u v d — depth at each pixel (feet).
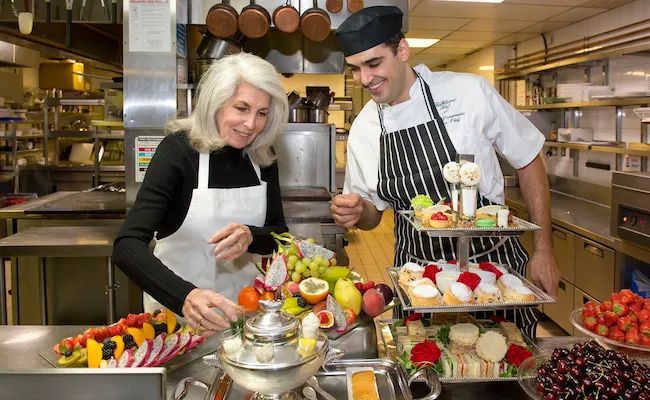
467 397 4.31
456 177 4.95
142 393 2.88
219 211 5.90
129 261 4.87
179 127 5.87
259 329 3.59
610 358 4.00
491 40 21.80
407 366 4.39
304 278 5.00
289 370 3.42
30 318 10.41
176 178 5.64
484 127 6.20
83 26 11.99
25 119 21.43
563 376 3.88
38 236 9.45
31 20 9.16
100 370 2.89
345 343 4.78
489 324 5.16
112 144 23.38
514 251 6.18
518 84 21.47
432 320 5.38
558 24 18.03
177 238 5.95
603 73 15.48
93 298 10.28
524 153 6.42
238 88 5.32
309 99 13.08
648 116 11.94
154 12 8.29
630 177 10.55
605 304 4.93
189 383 4.11
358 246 22.94
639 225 10.45
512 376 4.36
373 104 6.75
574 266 12.88
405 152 6.28
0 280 8.97
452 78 6.33
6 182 20.12
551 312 14.17
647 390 3.69
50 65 24.34
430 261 6.14
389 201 6.61
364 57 5.58
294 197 11.37
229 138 5.51
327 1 8.50
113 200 11.93
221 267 6.12
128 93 8.43
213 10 8.14
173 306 4.65
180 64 8.79
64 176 21.50
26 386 2.87
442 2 15.33
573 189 17.29
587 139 16.33
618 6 15.11
